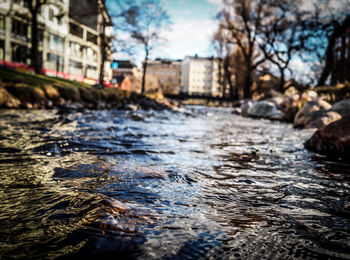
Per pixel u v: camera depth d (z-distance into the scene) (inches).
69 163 104.5
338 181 90.7
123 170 96.8
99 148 143.7
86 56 1809.8
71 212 52.7
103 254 38.9
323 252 42.7
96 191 70.8
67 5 1541.6
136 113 507.5
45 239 42.3
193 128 304.2
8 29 1120.8
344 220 56.8
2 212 52.6
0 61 1082.7
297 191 78.4
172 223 52.2
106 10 1077.1
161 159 123.0
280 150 161.0
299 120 361.4
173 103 1196.5
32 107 506.9
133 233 46.4
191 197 70.2
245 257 40.5
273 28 1237.1
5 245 40.3
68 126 244.8
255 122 465.4
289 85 1306.6
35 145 141.6
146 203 63.6
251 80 1481.3
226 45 1633.9
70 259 37.1
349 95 537.3
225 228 51.1
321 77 1206.3
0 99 461.7
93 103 719.1
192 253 41.0
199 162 119.5
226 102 1877.5
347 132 140.9
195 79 3863.2
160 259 38.6
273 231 50.4
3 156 112.3
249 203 67.0
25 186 71.9
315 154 147.6
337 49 1231.5
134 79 3009.4
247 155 141.4
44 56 1358.3
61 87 644.1
